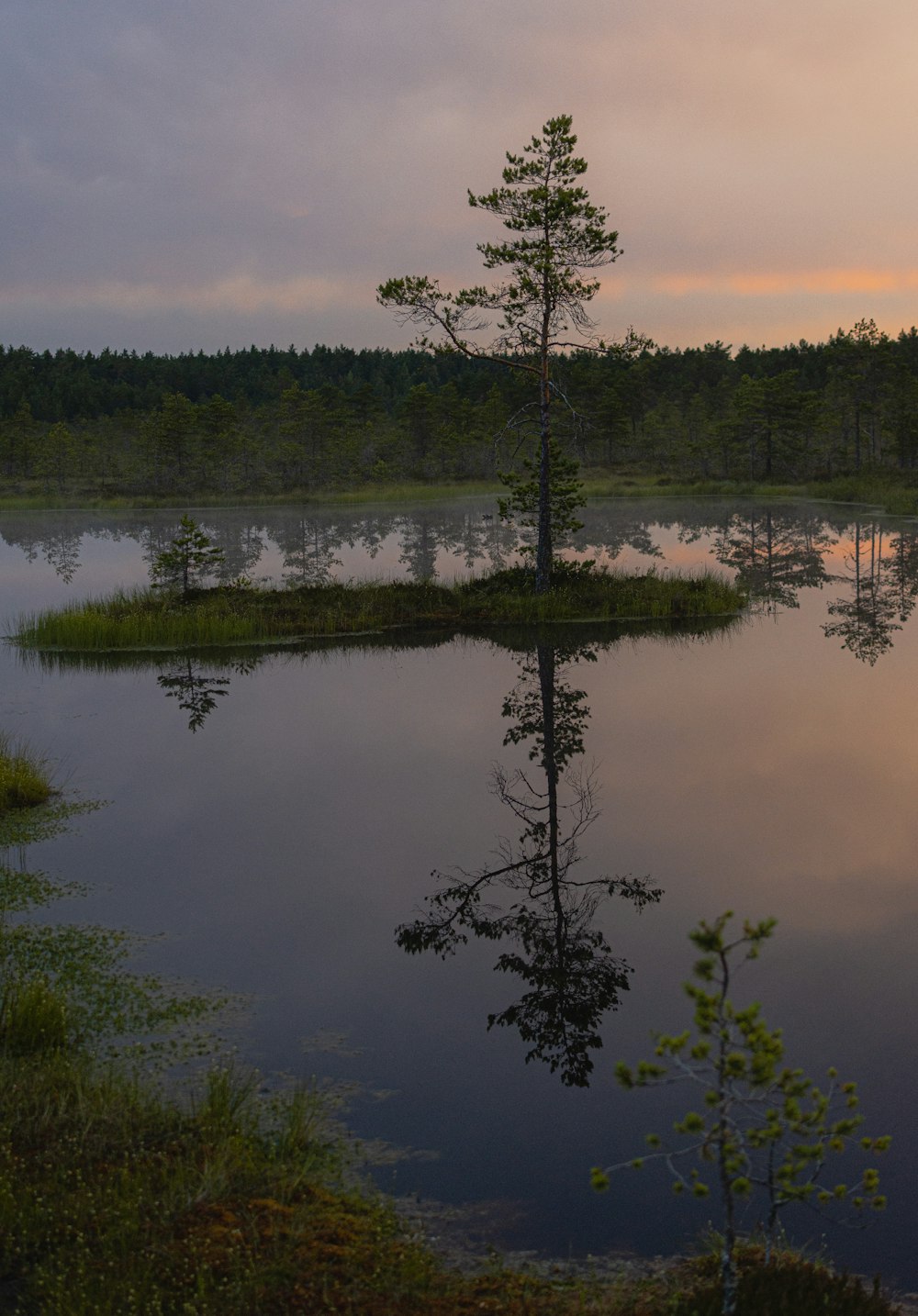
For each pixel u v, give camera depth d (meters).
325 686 20.14
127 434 117.31
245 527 63.47
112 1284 4.33
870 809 12.31
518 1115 6.31
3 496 94.94
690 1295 4.45
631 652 23.05
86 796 13.29
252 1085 6.59
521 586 30.22
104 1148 5.48
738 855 10.90
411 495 88.38
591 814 12.33
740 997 7.84
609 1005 7.82
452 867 10.75
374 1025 7.47
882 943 8.77
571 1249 5.00
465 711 17.80
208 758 15.05
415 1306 4.37
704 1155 4.13
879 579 35.69
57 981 8.12
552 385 29.27
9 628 27.89
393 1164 5.75
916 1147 5.89
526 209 27.19
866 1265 4.90
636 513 67.06
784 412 89.12
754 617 28.11
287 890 10.14
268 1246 4.68
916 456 83.31
